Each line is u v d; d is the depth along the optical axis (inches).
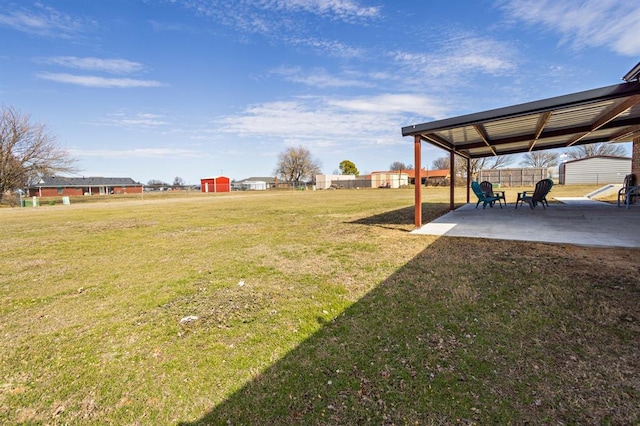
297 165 2303.2
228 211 529.7
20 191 899.4
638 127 303.0
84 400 71.6
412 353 83.9
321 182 2197.3
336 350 87.5
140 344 95.7
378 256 185.8
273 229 314.8
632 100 192.7
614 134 369.7
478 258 167.5
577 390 67.1
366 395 69.0
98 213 554.6
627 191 376.2
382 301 119.2
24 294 143.3
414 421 61.0
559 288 121.3
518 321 98.0
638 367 73.7
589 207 376.2
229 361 84.9
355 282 142.7
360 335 95.0
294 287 140.3
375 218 372.5
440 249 191.8
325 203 662.5
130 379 78.7
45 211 639.1
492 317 101.5
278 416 64.2
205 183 2096.5
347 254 195.3
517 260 159.8
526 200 380.8
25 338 101.3
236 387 74.1
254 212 500.1
